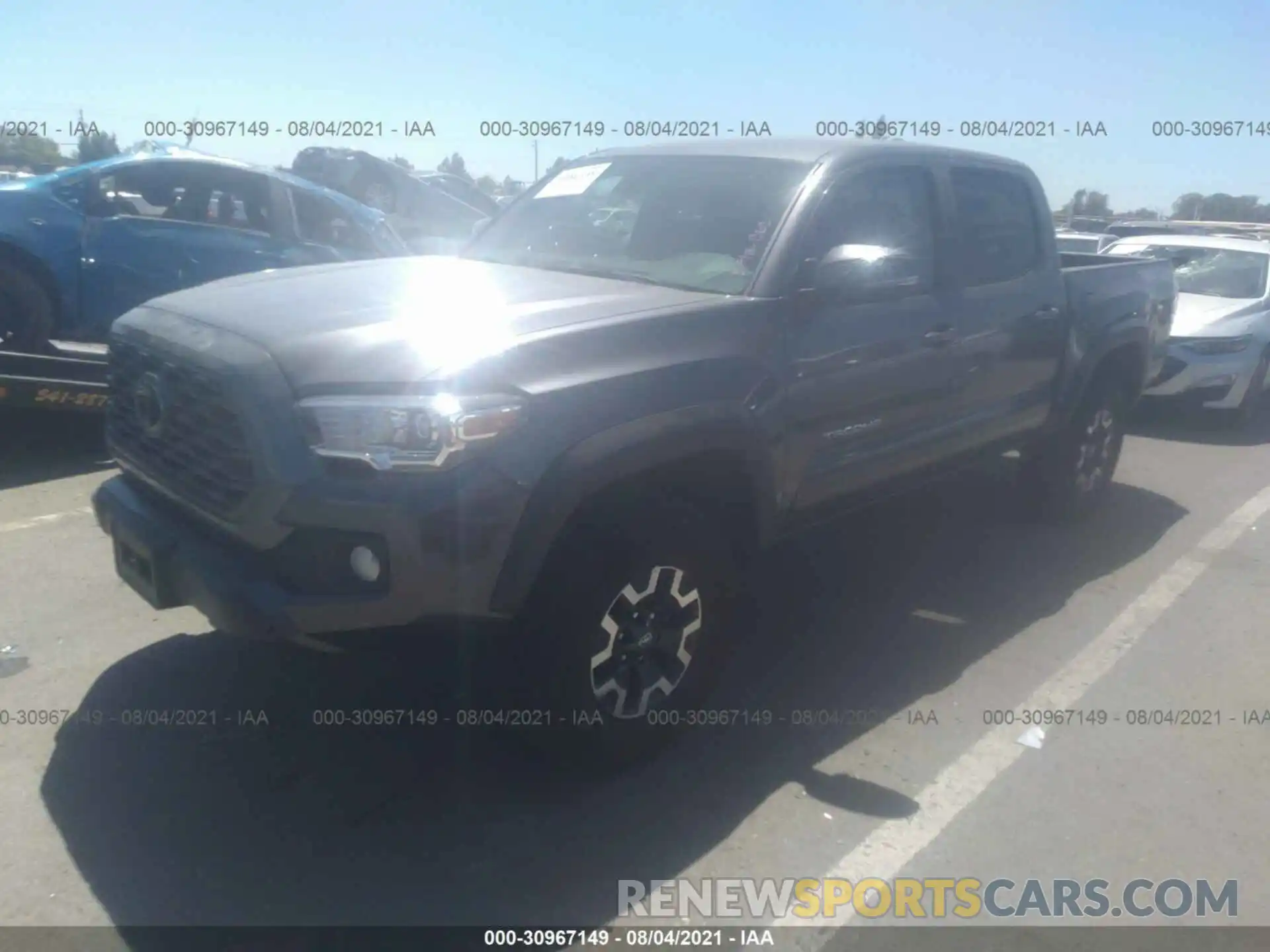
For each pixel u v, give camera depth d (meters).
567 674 3.33
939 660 4.66
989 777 3.76
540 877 3.14
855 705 4.23
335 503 2.95
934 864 3.29
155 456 3.49
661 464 3.45
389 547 2.95
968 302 4.88
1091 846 3.41
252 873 3.09
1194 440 9.34
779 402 3.85
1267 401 11.30
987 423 5.26
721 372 3.62
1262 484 7.88
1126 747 4.00
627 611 3.45
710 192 4.38
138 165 7.59
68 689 4.02
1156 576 5.80
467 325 3.28
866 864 3.28
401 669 4.27
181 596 3.30
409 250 9.42
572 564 3.30
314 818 3.36
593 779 3.61
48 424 7.10
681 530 3.55
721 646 3.84
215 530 3.26
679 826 3.41
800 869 3.24
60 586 4.88
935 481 5.14
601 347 3.36
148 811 3.34
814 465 4.16
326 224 8.55
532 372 3.16
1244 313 9.62
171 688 4.05
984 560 5.93
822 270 3.96
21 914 2.88
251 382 3.04
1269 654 4.88
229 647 4.39
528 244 4.73
